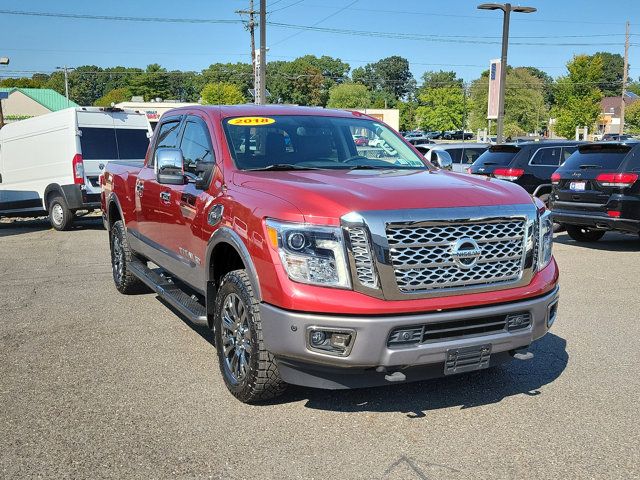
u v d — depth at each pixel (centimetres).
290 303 368
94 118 1323
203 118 541
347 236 364
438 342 371
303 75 12775
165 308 686
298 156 510
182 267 535
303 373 386
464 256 379
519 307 392
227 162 482
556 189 1112
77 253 1048
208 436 385
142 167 671
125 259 708
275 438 383
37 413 418
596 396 447
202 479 338
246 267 403
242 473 344
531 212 406
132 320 640
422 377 382
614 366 507
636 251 1070
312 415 415
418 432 392
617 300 724
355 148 540
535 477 340
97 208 1321
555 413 420
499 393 452
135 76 12875
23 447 372
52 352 541
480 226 387
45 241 1191
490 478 339
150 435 387
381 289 364
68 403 434
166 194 563
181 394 449
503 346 391
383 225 365
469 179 452
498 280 393
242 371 424
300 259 370
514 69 7781
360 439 383
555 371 496
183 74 13325
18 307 692
